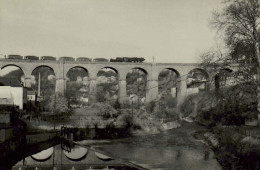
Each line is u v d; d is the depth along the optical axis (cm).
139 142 4119
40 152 3375
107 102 6762
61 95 6594
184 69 8119
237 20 2348
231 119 2775
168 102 8056
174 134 4788
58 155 3183
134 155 3120
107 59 8381
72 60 8088
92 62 7762
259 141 2272
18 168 2522
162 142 4025
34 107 6347
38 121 5084
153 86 8069
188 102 6956
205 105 5566
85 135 4816
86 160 2888
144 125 5447
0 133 2770
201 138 4053
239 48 2130
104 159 2933
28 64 7356
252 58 2114
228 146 2612
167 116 6775
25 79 7350
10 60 7238
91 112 6247
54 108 5650
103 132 5053
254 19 2286
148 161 2777
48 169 2484
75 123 5434
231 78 2152
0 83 5262
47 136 4112
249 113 2322
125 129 5266
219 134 3033
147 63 8069
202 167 2444
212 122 4012
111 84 15400
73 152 3403
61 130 4566
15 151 3036
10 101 5172
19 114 4619
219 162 2583
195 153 3089
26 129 4344
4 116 3456
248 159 2111
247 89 2084
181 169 2403
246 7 2319
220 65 2184
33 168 2527
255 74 2091
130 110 6103
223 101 2383
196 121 5853
